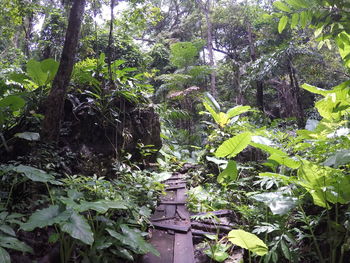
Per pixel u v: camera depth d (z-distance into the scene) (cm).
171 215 348
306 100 1143
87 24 564
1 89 389
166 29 1527
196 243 292
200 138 890
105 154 398
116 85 463
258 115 877
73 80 450
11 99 309
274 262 209
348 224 195
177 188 456
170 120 995
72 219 194
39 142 317
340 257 196
